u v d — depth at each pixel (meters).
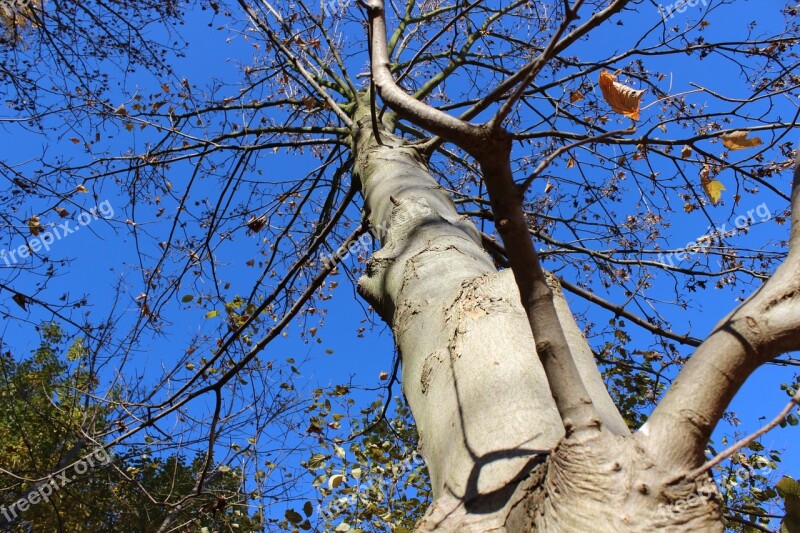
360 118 5.03
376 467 5.07
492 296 1.97
